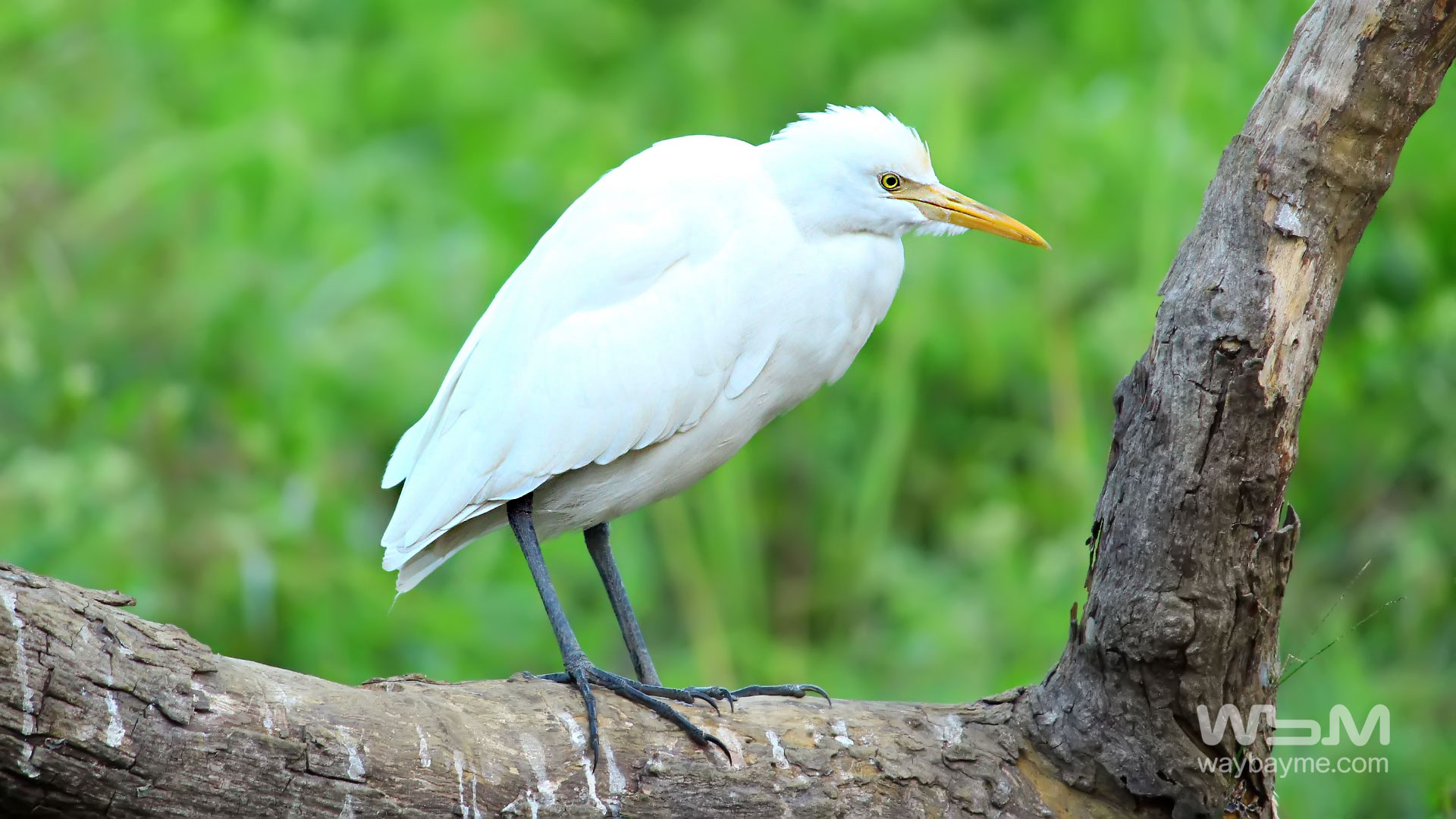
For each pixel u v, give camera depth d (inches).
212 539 374.3
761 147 252.8
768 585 471.2
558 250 246.7
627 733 209.3
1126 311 442.6
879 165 243.6
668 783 206.8
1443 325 420.8
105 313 431.8
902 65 493.7
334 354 415.8
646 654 259.3
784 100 523.2
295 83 495.8
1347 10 194.7
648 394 237.5
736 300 240.2
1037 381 470.3
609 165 474.3
